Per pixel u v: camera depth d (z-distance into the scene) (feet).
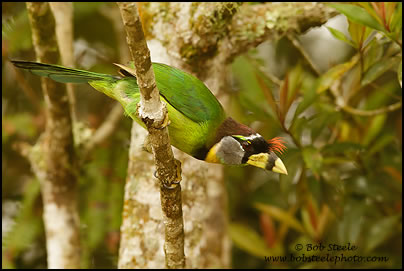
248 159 24.85
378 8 27.58
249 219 38.68
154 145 19.95
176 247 22.52
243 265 38.45
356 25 28.27
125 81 24.23
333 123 33.06
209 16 27.78
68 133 32.48
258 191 37.65
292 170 30.50
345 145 30.53
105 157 36.47
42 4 27.17
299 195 32.07
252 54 35.19
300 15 29.68
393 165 33.22
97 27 39.42
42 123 36.42
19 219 34.65
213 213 36.65
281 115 29.99
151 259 27.43
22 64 23.79
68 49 35.63
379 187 32.22
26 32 35.70
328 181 30.89
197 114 24.17
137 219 27.84
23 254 36.86
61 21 35.35
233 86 38.86
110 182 35.91
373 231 31.68
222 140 24.73
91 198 35.37
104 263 35.55
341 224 31.63
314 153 29.84
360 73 31.04
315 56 38.99
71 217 34.42
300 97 35.01
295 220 33.78
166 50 28.25
